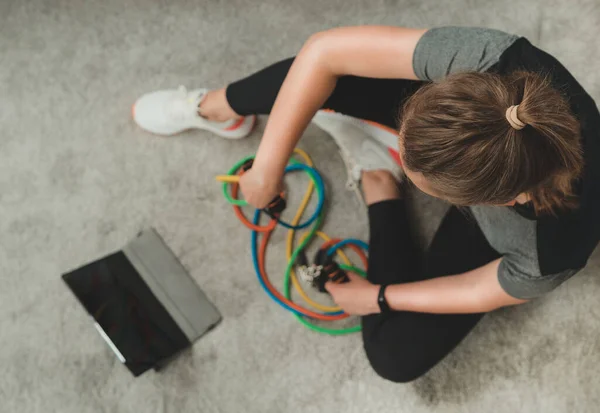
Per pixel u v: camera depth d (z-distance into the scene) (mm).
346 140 1198
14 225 1235
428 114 608
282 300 1197
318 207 1227
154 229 1238
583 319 1188
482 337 1191
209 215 1250
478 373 1176
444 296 1002
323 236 1229
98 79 1301
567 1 1311
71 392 1170
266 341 1200
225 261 1231
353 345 1201
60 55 1311
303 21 1324
